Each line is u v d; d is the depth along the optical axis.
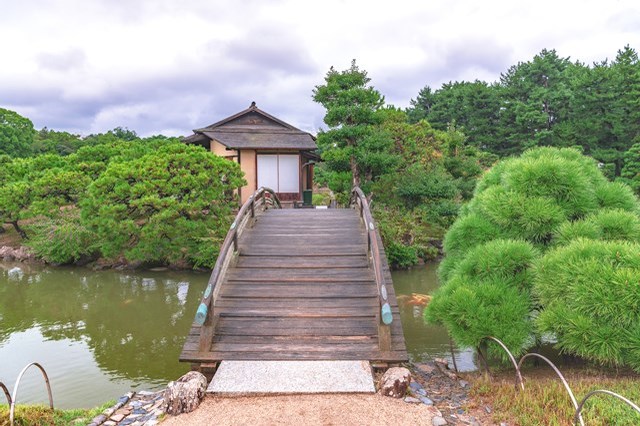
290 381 5.34
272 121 25.02
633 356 4.95
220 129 23.78
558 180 6.63
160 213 16.48
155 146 28.14
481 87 44.94
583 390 5.39
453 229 7.83
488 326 5.91
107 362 9.52
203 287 15.69
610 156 31.41
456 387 6.08
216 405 4.97
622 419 4.54
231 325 6.71
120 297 14.73
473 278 6.74
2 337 11.23
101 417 5.07
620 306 4.85
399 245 18.44
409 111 54.69
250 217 11.33
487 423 4.76
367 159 18.94
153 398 5.77
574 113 36.09
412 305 13.27
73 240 19.34
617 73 32.75
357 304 7.29
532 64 43.44
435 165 25.06
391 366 5.96
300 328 6.63
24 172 27.23
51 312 13.32
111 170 17.45
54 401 7.72
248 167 22.30
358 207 12.34
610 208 6.84
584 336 5.03
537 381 6.05
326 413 4.73
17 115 46.62
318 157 25.45
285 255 9.06
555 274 5.55
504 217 6.75
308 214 12.48
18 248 23.44
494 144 43.00
